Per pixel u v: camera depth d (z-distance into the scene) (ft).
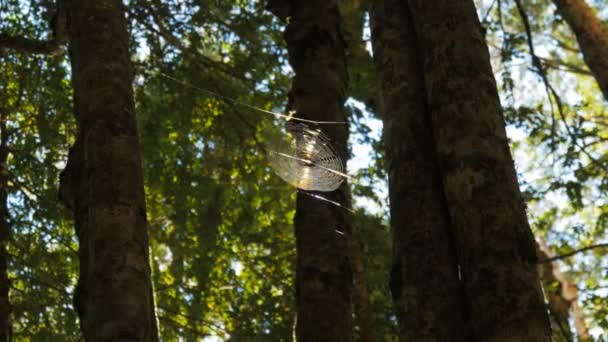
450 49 18.08
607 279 52.01
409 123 18.06
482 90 17.38
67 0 21.18
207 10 48.70
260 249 52.54
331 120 24.39
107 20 19.99
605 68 47.32
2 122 49.32
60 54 33.06
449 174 16.43
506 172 16.26
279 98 50.37
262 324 47.83
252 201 52.34
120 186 16.88
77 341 44.01
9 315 41.37
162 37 50.06
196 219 50.78
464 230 15.70
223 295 51.03
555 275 63.93
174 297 49.83
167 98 50.98
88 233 16.55
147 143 49.52
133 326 14.88
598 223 56.08
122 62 19.39
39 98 49.75
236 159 51.85
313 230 21.80
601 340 47.91
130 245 16.03
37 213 46.98
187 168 51.24
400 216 16.92
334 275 20.95
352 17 45.14
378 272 44.09
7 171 46.70
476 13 19.03
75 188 17.79
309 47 26.03
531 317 14.30
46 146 49.03
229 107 49.90
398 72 19.12
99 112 18.15
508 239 15.25
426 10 19.07
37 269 45.47
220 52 51.13
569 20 49.67
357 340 35.55
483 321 14.60
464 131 16.76
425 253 16.15
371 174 48.67
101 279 15.43
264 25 49.67
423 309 15.57
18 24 47.93
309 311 20.31
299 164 23.45
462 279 15.55
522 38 51.85
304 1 27.25
